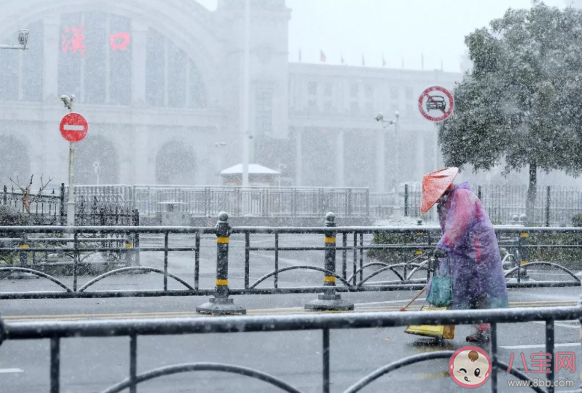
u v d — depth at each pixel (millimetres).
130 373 3680
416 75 98688
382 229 11438
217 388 6254
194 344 8094
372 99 97688
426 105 13891
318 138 91125
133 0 73625
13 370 6789
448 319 4031
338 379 6629
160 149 79062
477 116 29703
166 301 11688
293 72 94250
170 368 3738
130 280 14781
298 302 11688
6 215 18188
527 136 29797
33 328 3518
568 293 12977
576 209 29453
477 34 30812
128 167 74375
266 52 76750
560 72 29984
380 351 7875
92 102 75688
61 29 73188
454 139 30344
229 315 9992
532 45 30469
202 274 16391
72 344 8000
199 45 76062
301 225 36875
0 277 14703
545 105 29453
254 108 76250
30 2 70375
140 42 74250
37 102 71250
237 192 37469
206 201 36969
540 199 30672
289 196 37781
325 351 3949
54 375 3562
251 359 7379
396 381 6555
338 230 11016
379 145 93688
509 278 13727
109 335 3625
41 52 73438
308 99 95250
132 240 15391
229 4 76625
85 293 10547
